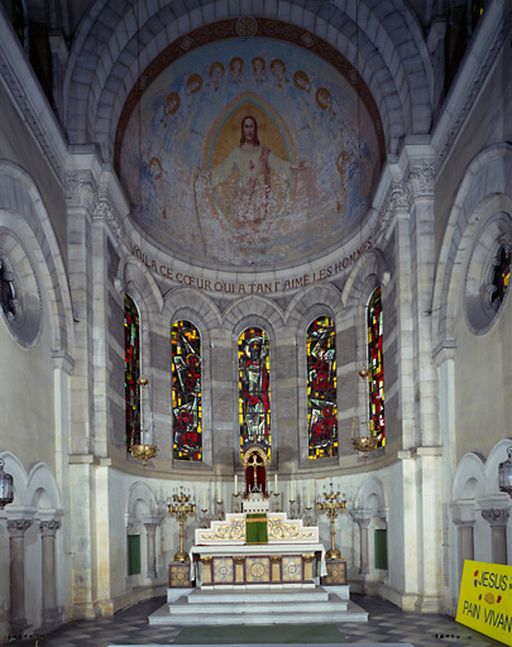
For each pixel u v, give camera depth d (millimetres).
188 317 21688
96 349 16281
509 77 11648
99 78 17109
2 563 11898
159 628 13562
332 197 21062
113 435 16766
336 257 21000
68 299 15273
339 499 19688
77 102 16641
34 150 13938
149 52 18062
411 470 15688
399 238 16531
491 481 12000
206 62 19656
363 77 18016
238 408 22062
